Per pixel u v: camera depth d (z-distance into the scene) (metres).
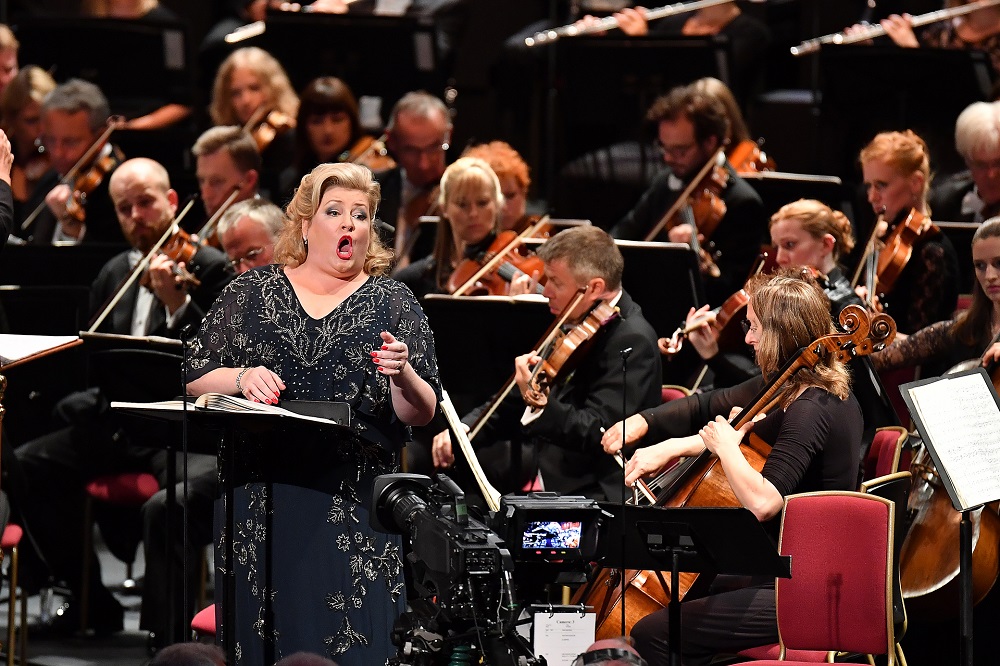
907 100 22.25
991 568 13.12
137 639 17.36
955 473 11.09
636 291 16.94
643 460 12.98
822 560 11.16
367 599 10.81
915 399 11.30
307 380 10.91
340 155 22.94
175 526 16.05
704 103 19.95
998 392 13.77
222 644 10.55
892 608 11.12
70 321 17.45
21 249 19.41
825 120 22.53
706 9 26.30
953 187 21.28
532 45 26.78
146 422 15.16
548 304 14.97
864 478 13.98
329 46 25.17
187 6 32.06
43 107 22.77
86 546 17.48
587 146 24.94
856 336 12.32
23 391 17.98
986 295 15.09
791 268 13.43
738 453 11.77
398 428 11.24
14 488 16.53
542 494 8.99
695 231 19.61
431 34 25.44
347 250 11.02
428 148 21.58
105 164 22.58
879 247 17.67
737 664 10.93
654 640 11.94
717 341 15.59
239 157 20.47
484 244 18.09
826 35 27.66
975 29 23.80
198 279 18.14
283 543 10.81
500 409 15.69
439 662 8.42
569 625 10.08
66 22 25.39
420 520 8.55
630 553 10.60
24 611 15.91
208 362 11.06
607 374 14.56
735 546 10.07
